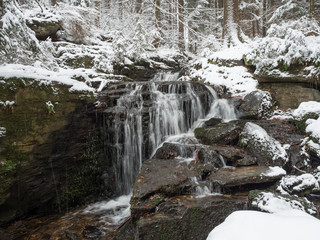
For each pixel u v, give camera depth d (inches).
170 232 125.3
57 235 159.8
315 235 84.8
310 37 357.4
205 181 171.9
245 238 88.1
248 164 189.9
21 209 176.2
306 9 614.5
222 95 327.9
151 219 128.2
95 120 243.8
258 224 96.1
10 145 158.9
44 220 182.7
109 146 246.8
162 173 178.2
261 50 339.0
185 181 168.2
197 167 185.2
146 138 252.4
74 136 215.9
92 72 332.8
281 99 298.8
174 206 141.1
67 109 205.0
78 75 257.0
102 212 199.3
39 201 187.2
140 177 174.4
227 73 371.6
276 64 299.6
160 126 262.7
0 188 153.4
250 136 211.6
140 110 257.3
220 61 401.7
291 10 605.9
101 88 283.6
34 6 397.4
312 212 130.7
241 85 336.2
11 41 223.6
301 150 204.5
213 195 159.9
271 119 271.6
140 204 147.7
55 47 362.6
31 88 172.2
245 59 362.9
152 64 470.0
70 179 212.4
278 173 172.4
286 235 86.9
